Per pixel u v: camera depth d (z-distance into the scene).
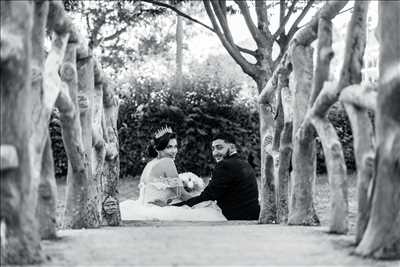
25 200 2.70
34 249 2.68
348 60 3.37
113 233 3.62
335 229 3.58
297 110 4.36
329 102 3.58
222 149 7.02
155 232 3.69
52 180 3.38
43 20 3.23
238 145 15.34
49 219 3.33
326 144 3.64
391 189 2.83
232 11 16.66
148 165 7.20
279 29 15.47
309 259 2.74
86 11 20.59
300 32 4.39
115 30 23.38
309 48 4.43
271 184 5.59
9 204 2.64
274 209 5.59
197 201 6.75
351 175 14.93
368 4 3.38
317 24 4.27
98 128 4.75
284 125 4.86
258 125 15.55
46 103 3.32
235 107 15.34
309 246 3.07
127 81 16.42
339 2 3.81
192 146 15.24
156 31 26.05
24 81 2.73
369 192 2.94
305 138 4.20
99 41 22.45
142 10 17.64
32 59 3.18
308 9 15.57
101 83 4.87
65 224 4.35
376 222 2.83
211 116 15.16
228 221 6.19
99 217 4.69
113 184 5.32
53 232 3.32
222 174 6.71
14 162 2.62
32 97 3.07
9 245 2.62
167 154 7.39
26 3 2.78
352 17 3.38
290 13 15.52
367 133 3.11
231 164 6.75
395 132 2.83
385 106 2.84
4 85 2.70
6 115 2.69
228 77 18.58
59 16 3.65
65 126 4.04
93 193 4.43
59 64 3.72
